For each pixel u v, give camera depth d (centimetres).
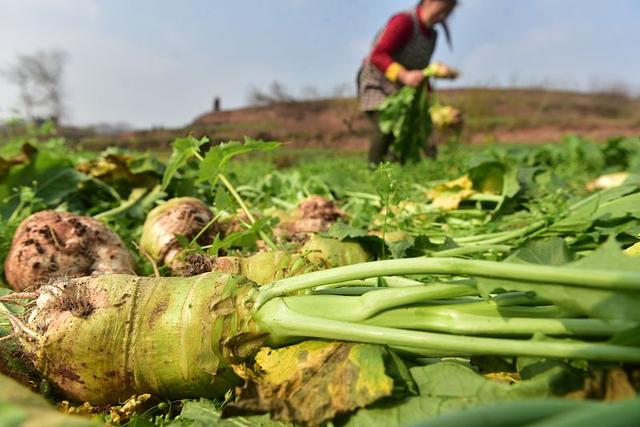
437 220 63
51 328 28
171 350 27
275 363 26
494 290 26
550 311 24
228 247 45
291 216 58
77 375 28
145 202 65
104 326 27
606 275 21
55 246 41
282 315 26
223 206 44
